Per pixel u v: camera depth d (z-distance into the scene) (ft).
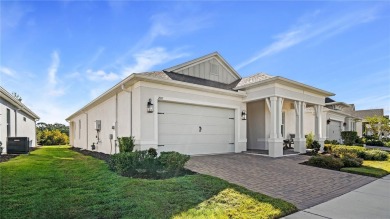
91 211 12.77
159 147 31.55
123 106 34.94
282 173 24.80
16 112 52.13
